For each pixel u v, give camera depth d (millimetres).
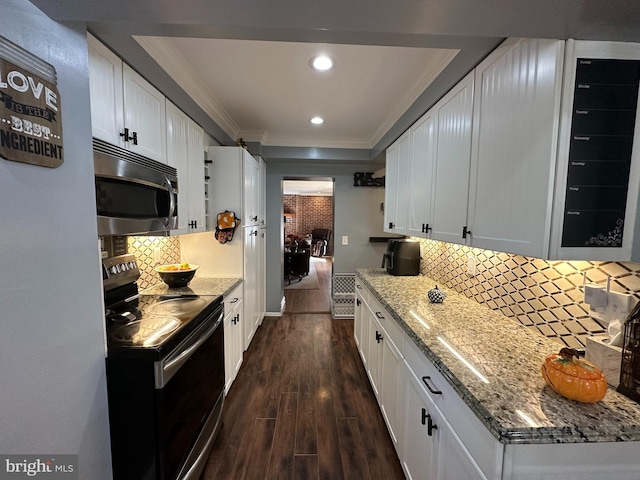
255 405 2254
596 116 1003
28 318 823
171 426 1273
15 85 777
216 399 1862
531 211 1093
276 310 4309
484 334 1393
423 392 1308
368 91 2240
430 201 1979
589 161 1011
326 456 1782
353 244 4254
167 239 2566
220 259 2781
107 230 1239
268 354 3090
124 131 1409
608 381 978
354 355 3084
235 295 2527
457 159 1620
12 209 771
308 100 2438
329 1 874
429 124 2002
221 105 2559
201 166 2439
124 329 1376
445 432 1098
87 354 1062
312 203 11266
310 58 1781
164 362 1208
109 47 1295
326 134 3465
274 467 1703
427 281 2564
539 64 1048
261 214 3803
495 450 806
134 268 1879
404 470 1569
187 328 1429
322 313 4457
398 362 1673
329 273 7590
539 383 994
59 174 931
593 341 1032
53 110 904
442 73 1745
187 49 1679
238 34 1091
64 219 952
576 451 807
